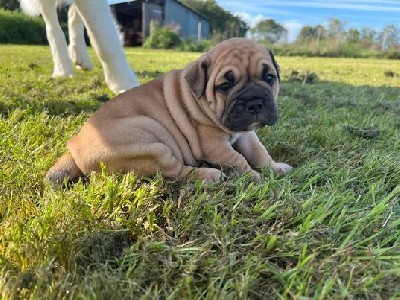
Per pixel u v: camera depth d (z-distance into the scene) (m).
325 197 0.31
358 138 0.46
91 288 0.21
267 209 0.29
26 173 0.34
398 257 0.24
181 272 0.24
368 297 0.22
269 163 0.37
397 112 0.63
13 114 0.49
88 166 0.34
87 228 0.27
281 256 0.25
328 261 0.24
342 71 1.42
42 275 0.22
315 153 0.42
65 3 0.86
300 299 0.21
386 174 0.36
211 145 0.36
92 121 0.35
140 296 0.22
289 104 0.63
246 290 0.21
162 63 1.45
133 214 0.28
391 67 1.72
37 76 0.86
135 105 0.35
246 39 0.37
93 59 1.35
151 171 0.33
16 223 0.27
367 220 0.28
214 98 0.35
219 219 0.27
